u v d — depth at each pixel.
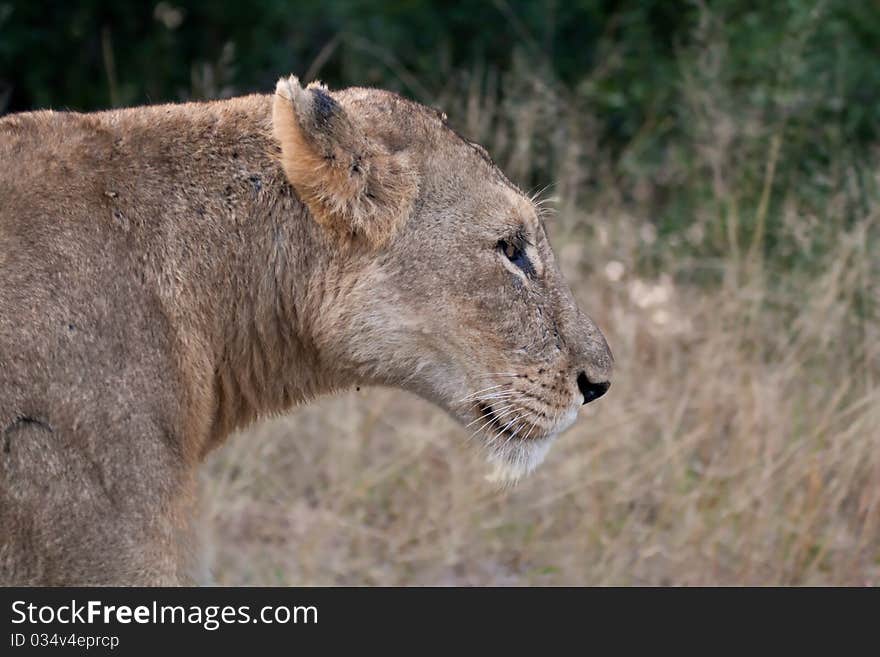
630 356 12.54
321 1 19.66
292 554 11.27
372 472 11.77
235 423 7.85
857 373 11.83
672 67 16.53
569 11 18.75
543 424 8.04
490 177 7.87
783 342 12.04
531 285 7.94
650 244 14.16
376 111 7.67
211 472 12.01
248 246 7.41
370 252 7.54
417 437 11.84
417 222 7.61
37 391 6.53
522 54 16.61
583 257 13.77
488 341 7.81
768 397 11.44
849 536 10.81
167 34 19.86
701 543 10.68
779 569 10.53
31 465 6.48
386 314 7.61
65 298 6.70
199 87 17.95
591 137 15.27
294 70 19.61
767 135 14.04
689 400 11.90
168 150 7.32
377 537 11.50
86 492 6.58
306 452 12.19
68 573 6.56
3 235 6.68
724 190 13.82
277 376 7.76
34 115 7.20
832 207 12.88
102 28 19.77
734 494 10.92
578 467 11.45
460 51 19.06
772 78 14.57
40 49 19.53
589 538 10.94
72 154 7.07
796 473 10.82
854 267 12.24
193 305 7.21
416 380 7.83
